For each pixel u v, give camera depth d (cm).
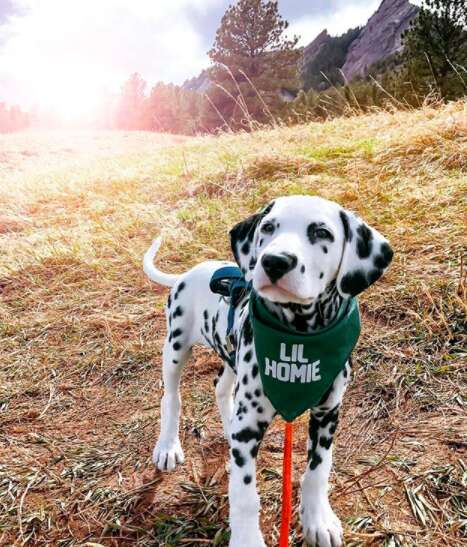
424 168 144
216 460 75
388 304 97
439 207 124
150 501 68
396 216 125
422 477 64
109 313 118
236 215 150
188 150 288
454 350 85
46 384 97
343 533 59
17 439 83
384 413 76
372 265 56
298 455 73
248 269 60
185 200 175
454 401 76
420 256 109
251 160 183
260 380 58
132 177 223
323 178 154
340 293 55
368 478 66
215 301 72
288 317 56
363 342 90
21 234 177
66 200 211
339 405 60
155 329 112
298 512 64
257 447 58
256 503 56
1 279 143
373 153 162
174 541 62
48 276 143
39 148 529
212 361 99
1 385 98
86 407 90
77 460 77
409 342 88
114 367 100
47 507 69
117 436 82
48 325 117
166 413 77
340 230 55
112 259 144
